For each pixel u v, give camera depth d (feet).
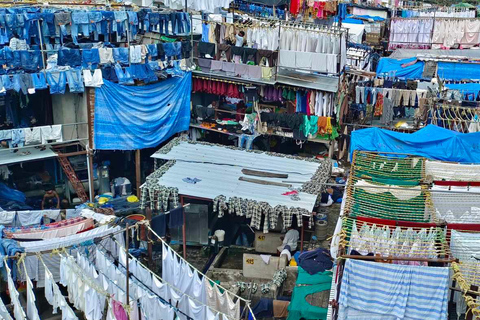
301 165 77.10
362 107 92.89
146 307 48.11
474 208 54.34
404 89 94.38
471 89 95.14
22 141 73.87
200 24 98.84
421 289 40.45
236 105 95.91
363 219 48.32
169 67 85.66
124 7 86.79
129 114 81.87
